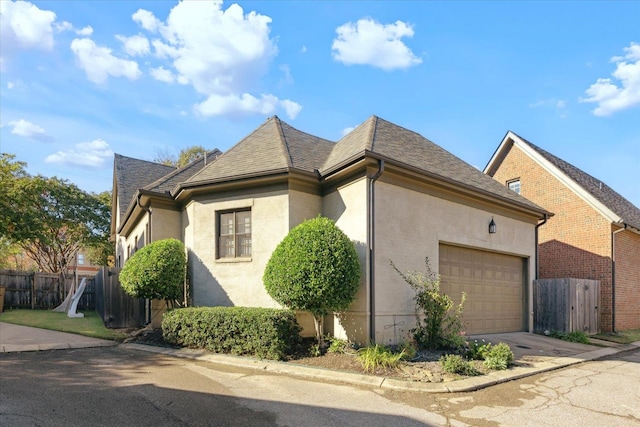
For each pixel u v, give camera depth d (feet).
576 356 30.94
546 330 41.45
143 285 31.55
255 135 40.14
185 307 32.65
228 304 32.55
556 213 53.11
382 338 28.25
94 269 118.73
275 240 31.37
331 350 26.43
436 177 31.73
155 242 34.01
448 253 34.94
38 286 59.98
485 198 36.83
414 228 31.48
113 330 35.53
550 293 41.98
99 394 18.07
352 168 29.37
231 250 33.65
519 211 41.93
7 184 60.59
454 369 22.84
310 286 25.22
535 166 56.90
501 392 20.65
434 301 28.66
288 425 15.31
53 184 70.54
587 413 17.85
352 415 16.63
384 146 32.99
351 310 28.73
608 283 46.70
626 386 22.54
